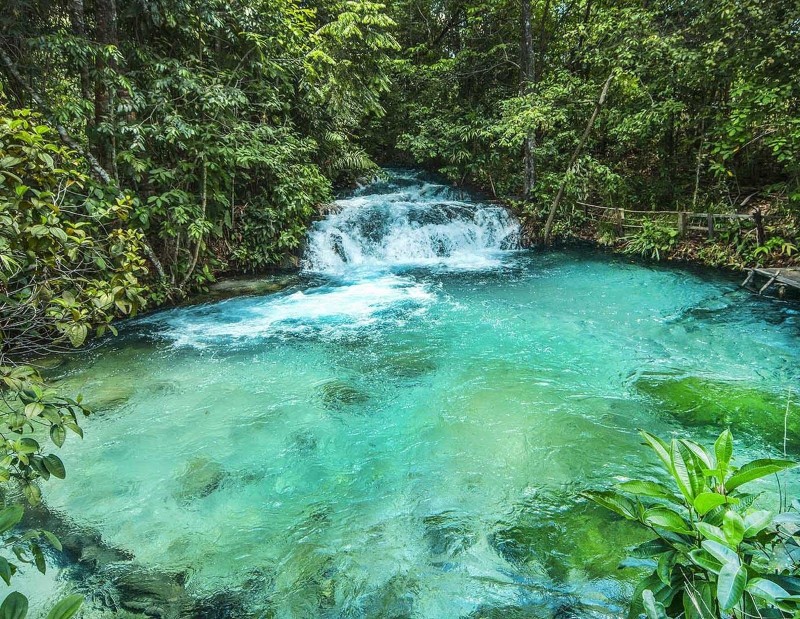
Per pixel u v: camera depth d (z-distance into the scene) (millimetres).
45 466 2158
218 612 2668
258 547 3143
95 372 5621
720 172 9625
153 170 7250
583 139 10680
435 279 9305
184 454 4125
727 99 9750
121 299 2975
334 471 3906
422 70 14758
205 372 5633
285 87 9961
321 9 11375
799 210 8398
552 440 4227
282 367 5750
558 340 6379
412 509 3465
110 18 6805
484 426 4473
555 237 11719
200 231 7496
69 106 6238
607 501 1611
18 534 3225
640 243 10312
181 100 7949
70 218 5762
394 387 5246
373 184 14281
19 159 2580
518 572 2895
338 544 3154
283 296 8383
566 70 11539
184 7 7238
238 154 8016
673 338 6328
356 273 9773
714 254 9219
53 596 2740
